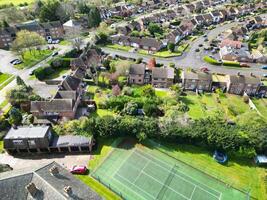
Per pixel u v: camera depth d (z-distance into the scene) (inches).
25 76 3801.7
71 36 5034.5
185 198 1907.0
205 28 6240.2
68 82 3085.6
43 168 1542.8
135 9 7642.7
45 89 3412.9
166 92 3444.9
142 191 1950.1
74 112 2790.4
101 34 5206.7
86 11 6968.5
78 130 2410.2
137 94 3235.7
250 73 4008.4
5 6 7244.1
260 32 5305.1
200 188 1988.2
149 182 2023.9
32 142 2217.0
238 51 4562.0
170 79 3526.1
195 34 5861.2
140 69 3597.4
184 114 2824.8
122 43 5162.4
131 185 1995.6
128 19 6929.1
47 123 2605.8
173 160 2242.9
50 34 5615.2
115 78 3506.4
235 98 3329.2
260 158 2201.0
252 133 2297.0
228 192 1956.2
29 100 2883.9
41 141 2219.5
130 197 1897.1
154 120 2513.5
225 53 4463.6
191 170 2144.4
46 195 1369.3
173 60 4436.5
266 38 5182.1
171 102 3046.3
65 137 2354.8
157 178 2062.0
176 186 1999.3
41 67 3742.6
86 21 6348.4
